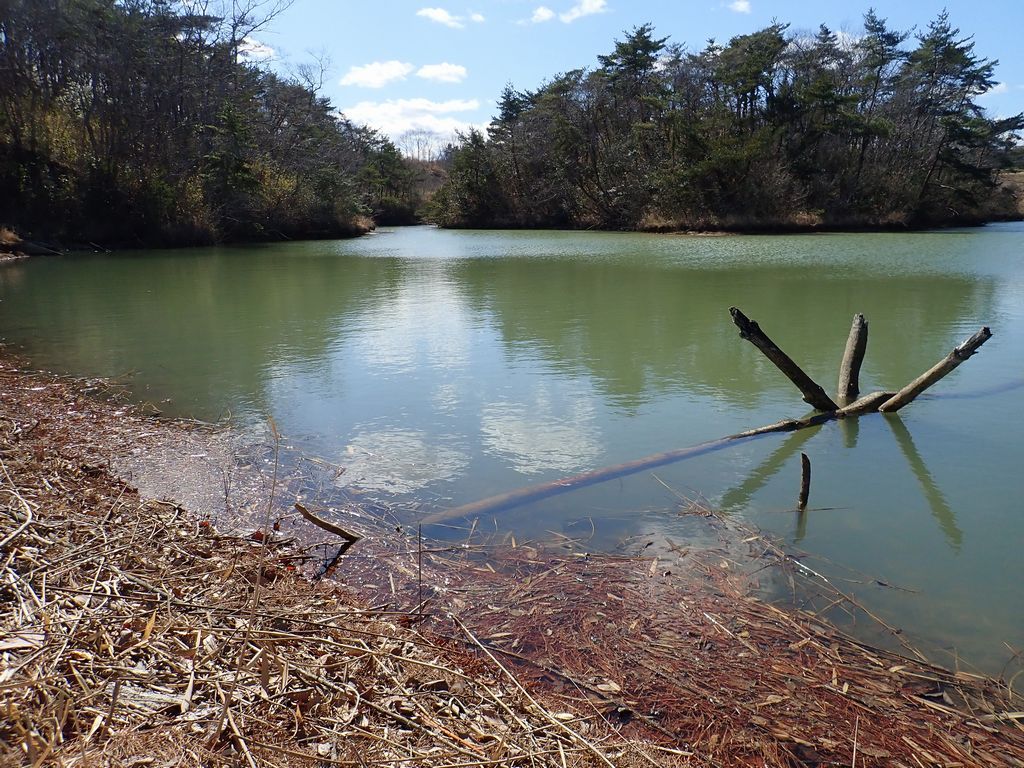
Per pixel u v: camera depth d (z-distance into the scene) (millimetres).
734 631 3779
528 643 3643
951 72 47812
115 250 29203
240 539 4656
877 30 49438
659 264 22375
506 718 3023
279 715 2814
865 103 48844
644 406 7758
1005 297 14430
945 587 4270
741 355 9922
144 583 3756
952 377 8750
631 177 45312
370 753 2668
